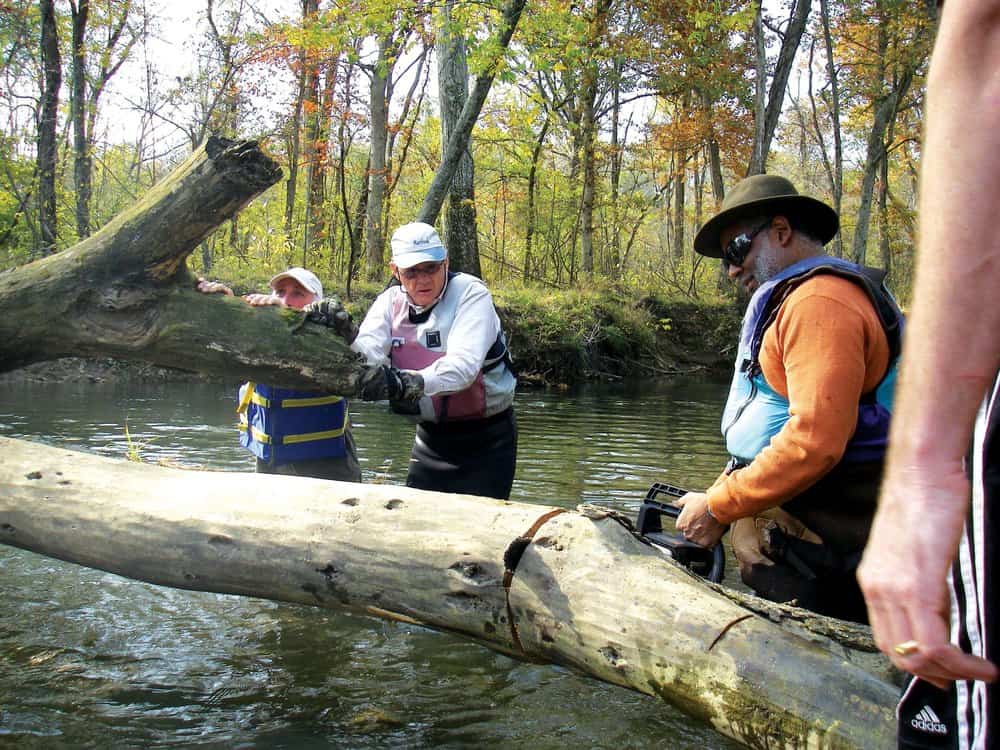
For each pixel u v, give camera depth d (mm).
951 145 888
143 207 2953
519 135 22844
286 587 2623
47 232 16312
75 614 3750
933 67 936
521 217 25172
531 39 10500
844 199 35156
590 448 8117
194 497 2805
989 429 991
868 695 1748
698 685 1943
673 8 17703
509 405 4152
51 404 9727
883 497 948
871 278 2645
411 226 3805
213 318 2998
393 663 3369
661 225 36656
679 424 10102
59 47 17953
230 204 2906
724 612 1998
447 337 3850
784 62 21672
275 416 4281
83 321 3035
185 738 2738
